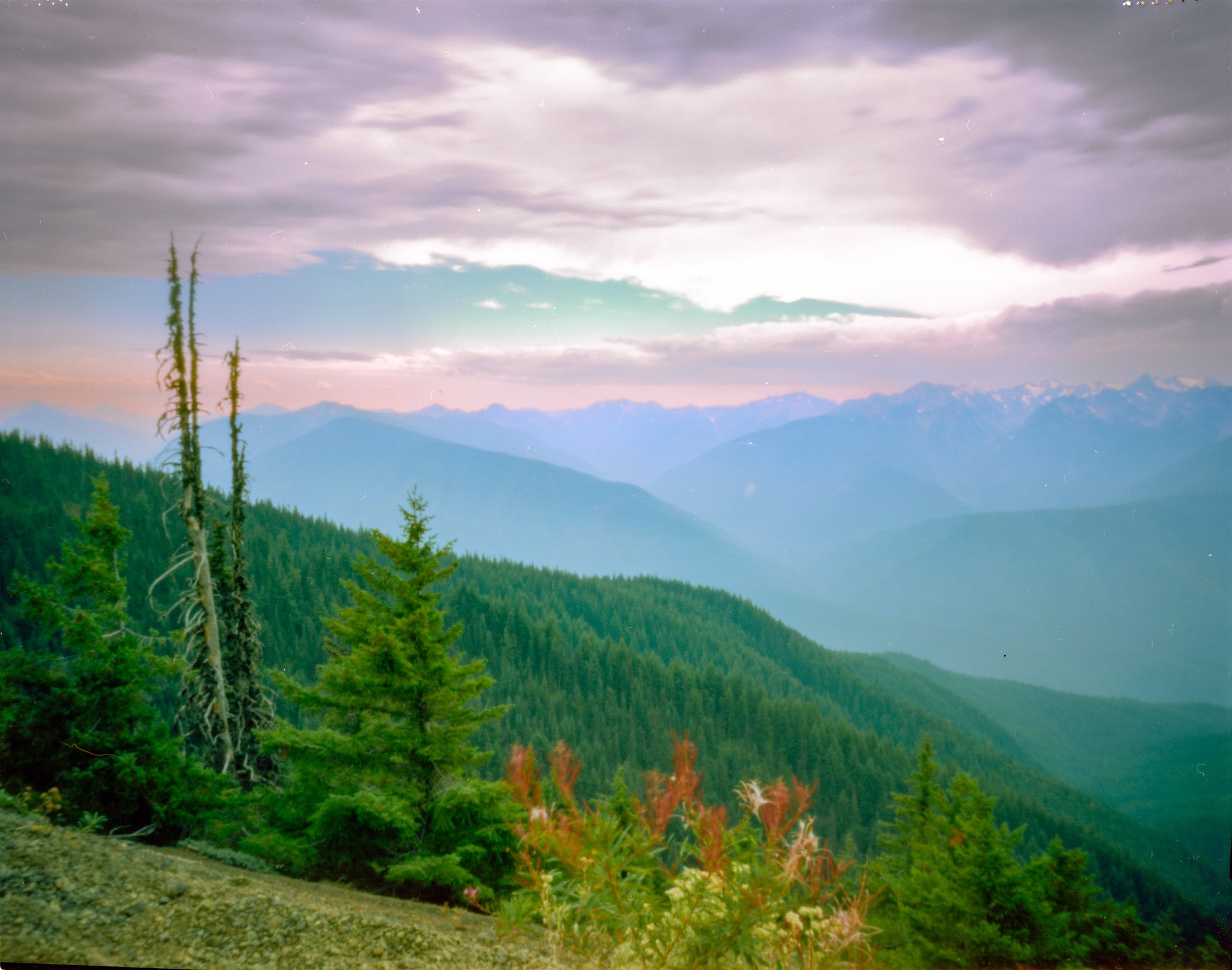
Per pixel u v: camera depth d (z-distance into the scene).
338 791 9.69
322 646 12.26
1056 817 89.00
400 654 9.80
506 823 8.36
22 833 5.87
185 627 15.06
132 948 4.45
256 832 10.09
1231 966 8.52
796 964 3.72
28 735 8.95
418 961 4.52
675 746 3.88
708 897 3.83
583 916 3.99
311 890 7.07
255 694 16.23
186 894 5.19
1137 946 8.98
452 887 7.86
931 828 16.12
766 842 3.84
